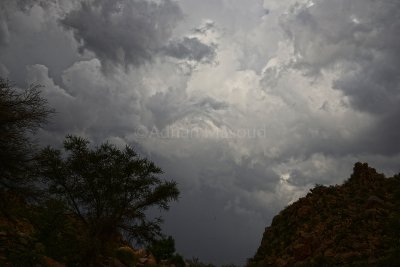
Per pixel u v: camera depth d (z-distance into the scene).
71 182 22.94
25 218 18.88
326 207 38.22
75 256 19.56
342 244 29.88
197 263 36.09
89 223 23.17
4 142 14.38
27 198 16.03
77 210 23.06
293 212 42.09
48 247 18.30
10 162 14.73
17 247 15.84
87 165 23.45
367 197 37.31
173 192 24.69
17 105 14.62
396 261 23.64
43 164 21.36
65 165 22.86
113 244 26.77
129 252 27.25
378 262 24.62
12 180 15.10
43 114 15.08
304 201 41.94
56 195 22.20
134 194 24.25
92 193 23.33
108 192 23.44
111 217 23.30
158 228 24.50
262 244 40.78
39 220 19.33
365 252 27.66
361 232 30.81
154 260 30.58
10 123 14.41
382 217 32.41
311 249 32.34
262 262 36.03
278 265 32.94
